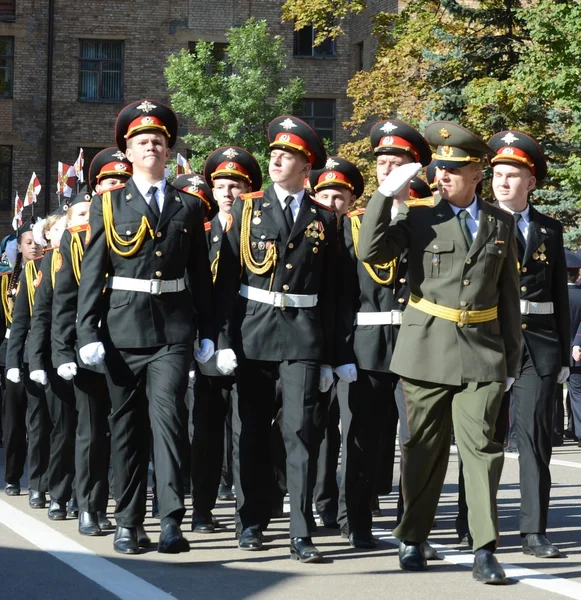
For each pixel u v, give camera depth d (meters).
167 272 9.41
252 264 9.55
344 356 9.73
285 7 38.16
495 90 32.19
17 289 13.12
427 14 35.88
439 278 8.66
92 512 10.75
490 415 8.53
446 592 8.06
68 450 11.70
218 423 10.73
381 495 12.45
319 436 10.03
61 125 51.25
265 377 9.69
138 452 9.68
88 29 51.34
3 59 50.84
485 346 8.62
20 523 11.51
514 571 8.90
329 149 41.00
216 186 11.52
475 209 8.79
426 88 36.22
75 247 10.61
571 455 18.62
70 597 7.92
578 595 7.97
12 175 50.88
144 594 7.95
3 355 14.76
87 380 10.60
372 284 9.94
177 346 9.35
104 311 9.50
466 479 8.53
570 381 20.25
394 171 8.49
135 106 9.70
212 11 52.09
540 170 10.13
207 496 10.79
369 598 7.86
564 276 10.16
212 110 42.81
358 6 37.22
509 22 35.22
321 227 9.64
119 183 11.65
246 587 8.20
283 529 10.94
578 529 11.16
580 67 27.12
